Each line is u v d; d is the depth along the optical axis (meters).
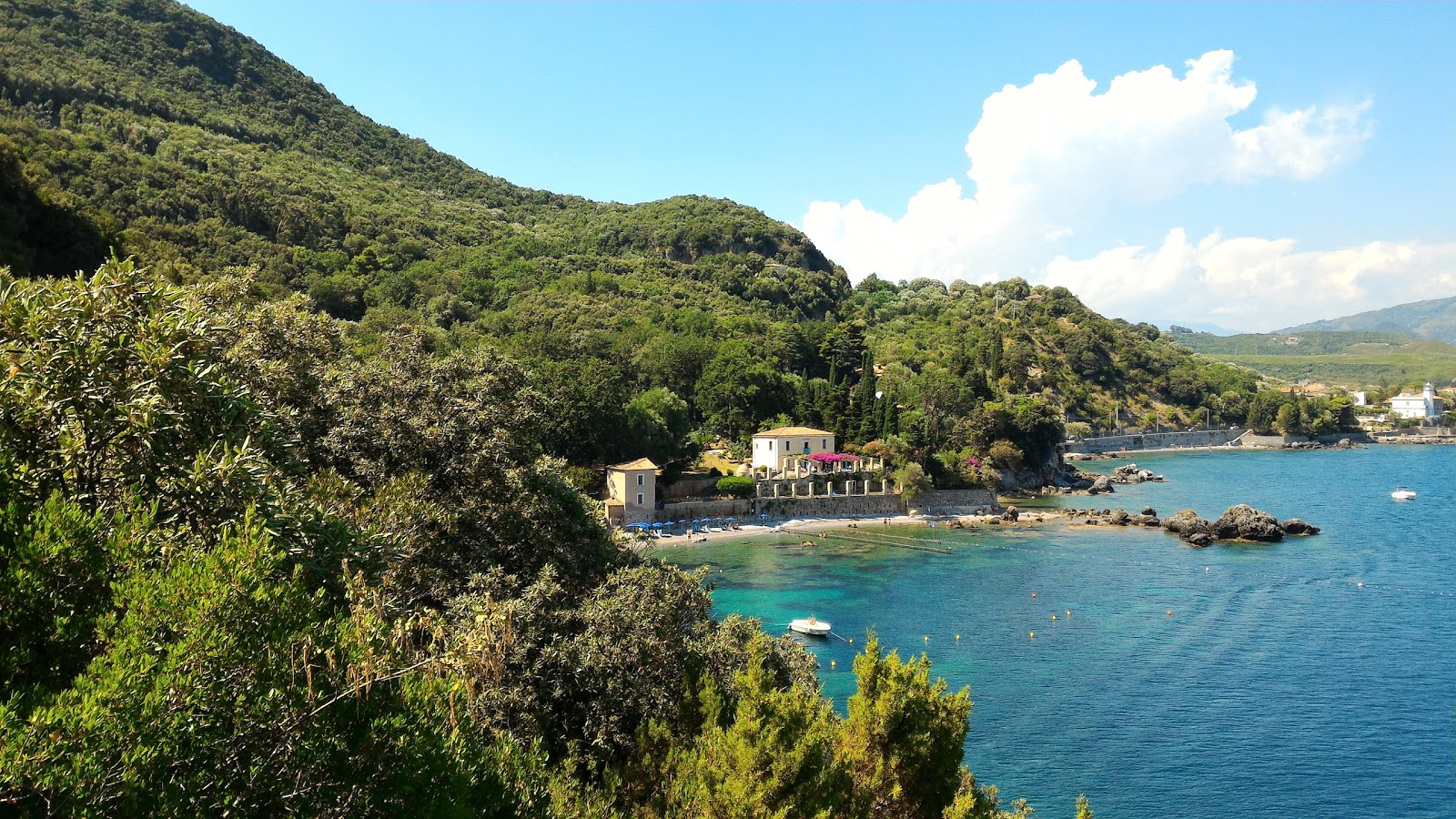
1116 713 51.97
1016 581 87.00
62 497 14.81
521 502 34.38
